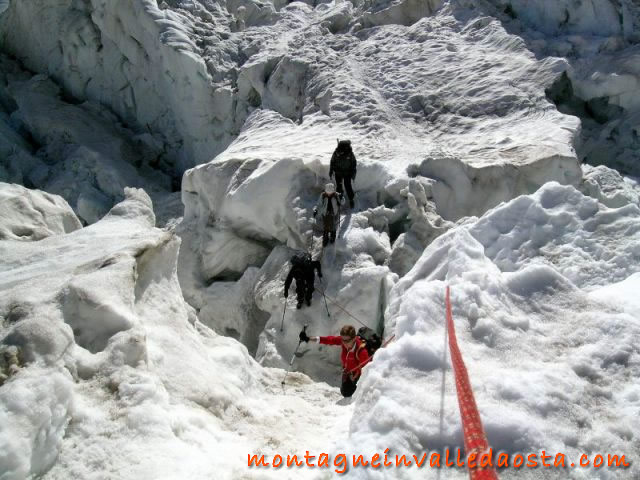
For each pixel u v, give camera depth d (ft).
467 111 49.39
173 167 68.08
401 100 52.44
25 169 64.59
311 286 30.14
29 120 68.23
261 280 34.55
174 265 14.55
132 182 61.98
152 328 12.60
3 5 75.41
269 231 37.52
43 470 8.71
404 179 35.47
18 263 14.40
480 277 12.80
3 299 11.32
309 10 79.46
